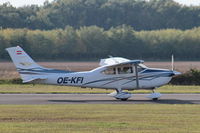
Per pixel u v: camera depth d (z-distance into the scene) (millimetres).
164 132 39531
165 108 55062
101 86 67938
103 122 44312
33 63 67312
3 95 73062
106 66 67500
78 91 81438
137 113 50625
